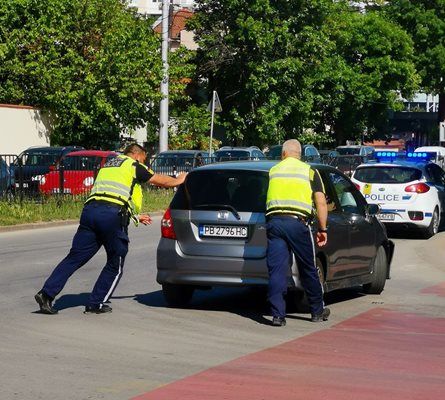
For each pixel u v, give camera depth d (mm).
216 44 67812
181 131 66500
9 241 26047
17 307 14609
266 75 66938
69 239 26734
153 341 12117
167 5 49750
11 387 9578
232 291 17141
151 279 18453
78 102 49406
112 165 13984
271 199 13414
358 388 9828
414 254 24781
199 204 14375
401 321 14258
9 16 49094
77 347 11617
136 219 14219
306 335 12812
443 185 30578
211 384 9844
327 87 79438
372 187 28172
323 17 68500
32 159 33812
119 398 9219
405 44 85000
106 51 49375
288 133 71625
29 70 48781
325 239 13734
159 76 49812
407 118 115562
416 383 10133
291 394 9492
